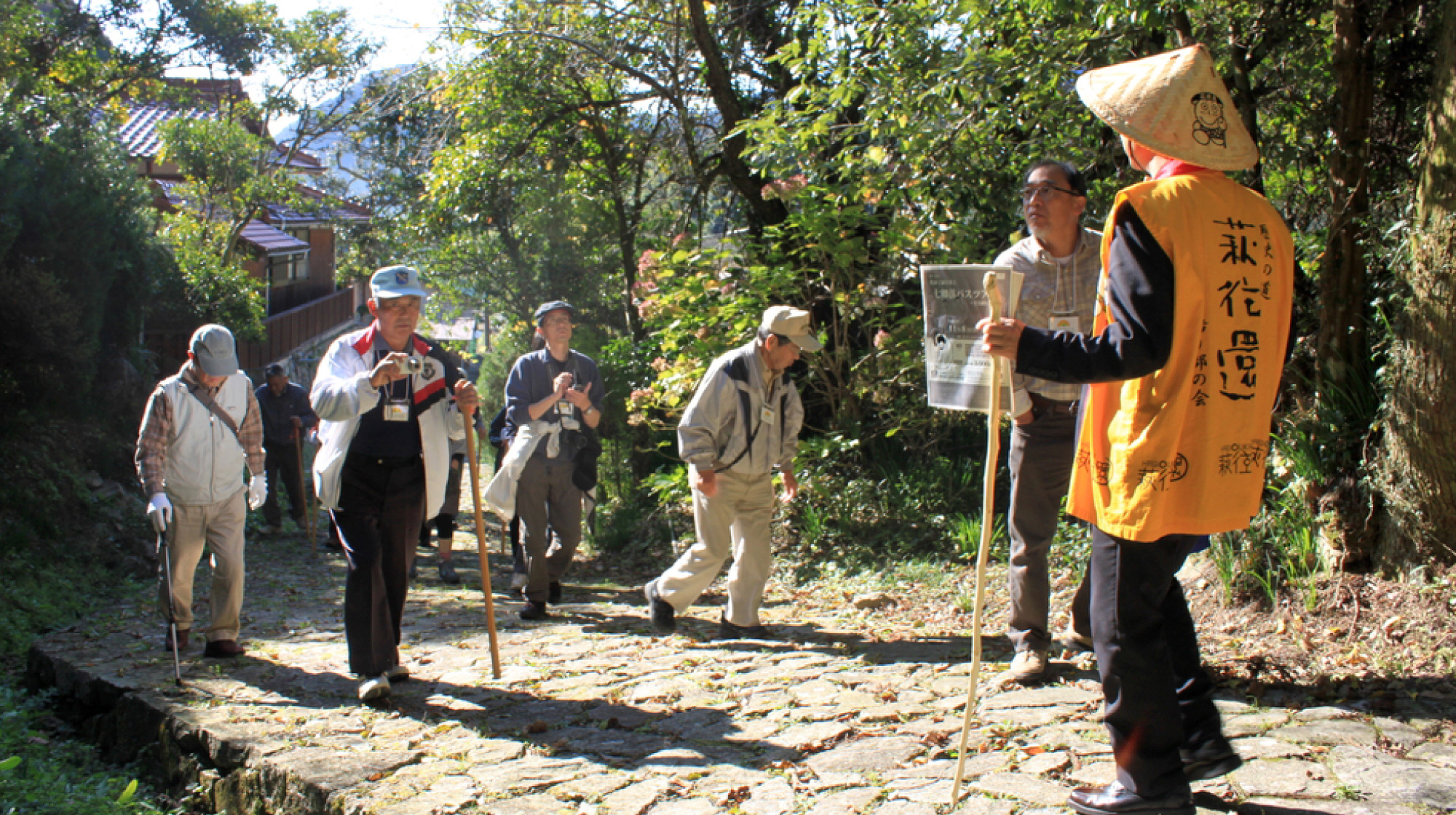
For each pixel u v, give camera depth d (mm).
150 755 4625
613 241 17641
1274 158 6395
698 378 9203
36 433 10094
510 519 7035
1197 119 2750
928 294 3221
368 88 17281
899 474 8664
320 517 13227
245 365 24359
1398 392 4266
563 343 7301
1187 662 3062
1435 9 4891
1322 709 3688
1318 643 4312
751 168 10797
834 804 3279
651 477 9820
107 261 11477
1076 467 2996
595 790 3539
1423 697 3691
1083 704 4074
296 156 33375
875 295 9125
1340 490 4781
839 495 8656
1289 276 2812
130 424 11617
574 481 7211
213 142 22516
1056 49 6883
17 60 15344
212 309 18281
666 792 3496
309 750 4059
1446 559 4223
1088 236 4285
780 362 5688
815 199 8602
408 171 18828
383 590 4770
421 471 4910
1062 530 6754
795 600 7367
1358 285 4945
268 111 27953
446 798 3512
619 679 5031
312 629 6758
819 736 3941
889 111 7816
